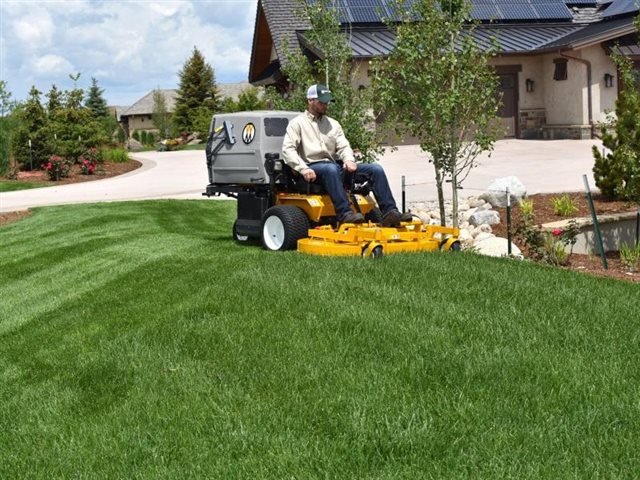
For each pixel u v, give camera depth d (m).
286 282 7.36
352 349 5.64
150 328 6.54
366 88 12.99
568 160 21.25
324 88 9.14
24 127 31.23
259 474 4.11
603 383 4.89
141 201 17.73
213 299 7.08
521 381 4.97
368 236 8.34
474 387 4.91
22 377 6.09
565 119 29.98
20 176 29.17
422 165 21.95
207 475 4.16
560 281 7.46
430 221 13.10
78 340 6.70
